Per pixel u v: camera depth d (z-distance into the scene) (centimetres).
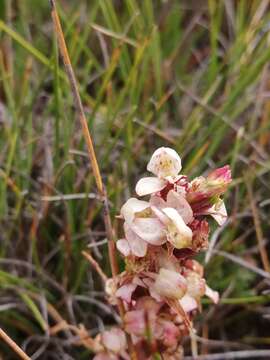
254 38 19
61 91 17
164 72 20
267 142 19
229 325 17
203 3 22
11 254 17
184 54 22
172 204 10
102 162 16
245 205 17
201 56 22
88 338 14
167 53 21
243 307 17
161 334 11
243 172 17
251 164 18
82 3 21
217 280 17
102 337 12
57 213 17
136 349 11
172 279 10
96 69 21
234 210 16
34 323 16
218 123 17
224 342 16
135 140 17
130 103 17
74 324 15
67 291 16
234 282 16
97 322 16
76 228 17
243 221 18
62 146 18
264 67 19
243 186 17
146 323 11
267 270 16
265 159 18
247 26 20
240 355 15
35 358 15
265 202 17
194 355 15
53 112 19
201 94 20
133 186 17
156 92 19
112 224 16
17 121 17
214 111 18
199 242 10
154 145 18
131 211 10
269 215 18
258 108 19
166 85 20
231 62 19
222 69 21
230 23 21
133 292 11
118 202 16
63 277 16
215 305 16
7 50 20
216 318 16
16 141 16
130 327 11
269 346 17
